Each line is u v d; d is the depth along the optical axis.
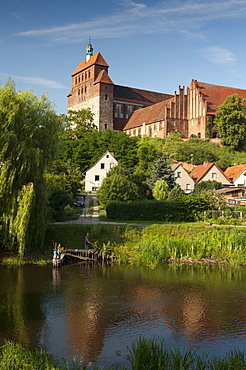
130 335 19.84
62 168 69.12
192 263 36.38
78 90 148.62
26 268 33.59
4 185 32.03
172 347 18.50
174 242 38.22
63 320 21.73
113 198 55.66
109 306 24.02
